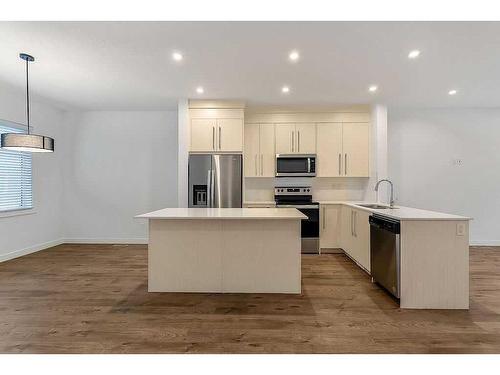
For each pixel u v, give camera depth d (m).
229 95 4.79
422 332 2.44
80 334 2.40
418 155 5.68
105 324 2.57
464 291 2.89
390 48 3.11
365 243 4.01
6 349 2.18
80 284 3.59
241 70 3.71
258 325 2.56
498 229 5.64
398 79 4.05
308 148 5.54
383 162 5.18
